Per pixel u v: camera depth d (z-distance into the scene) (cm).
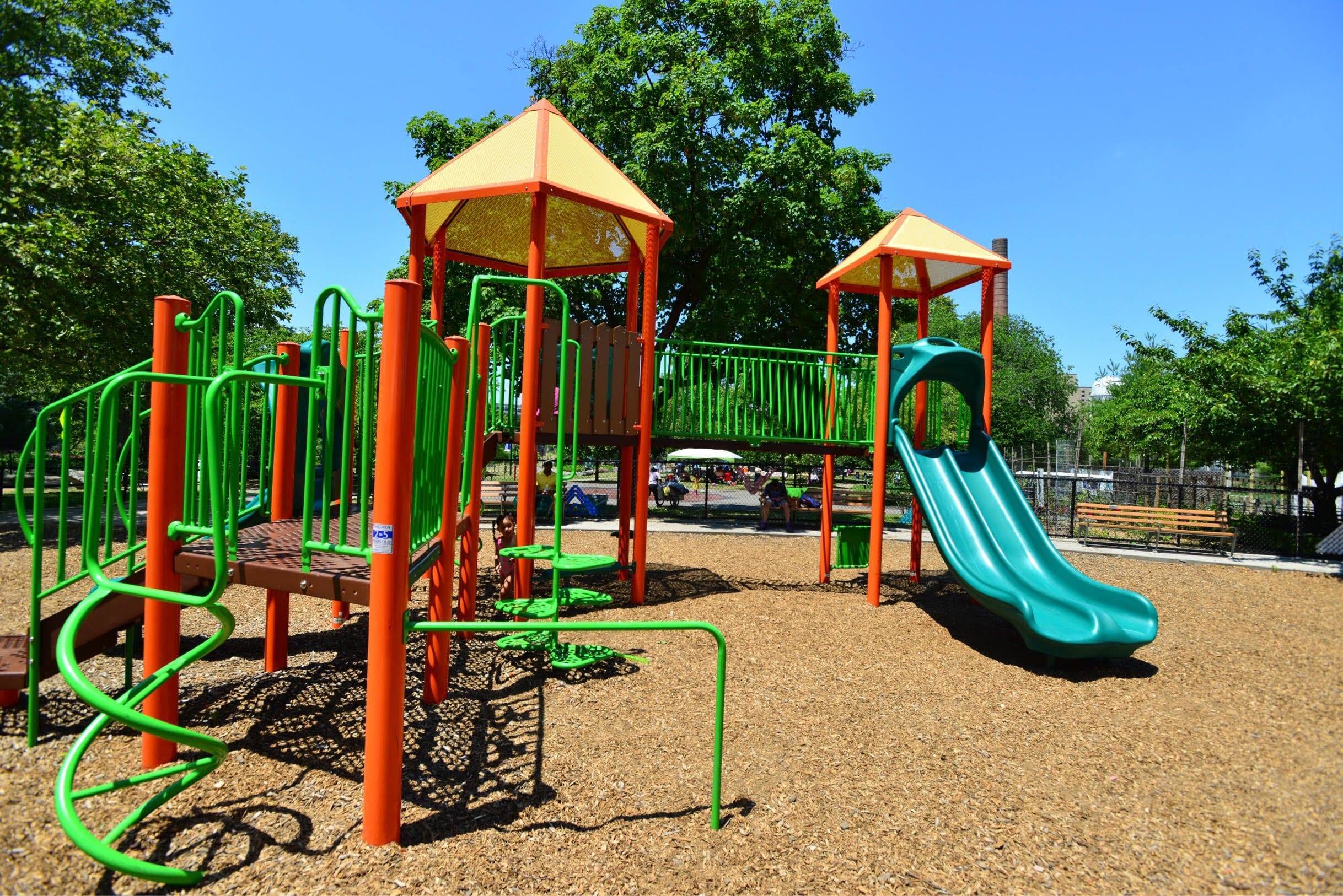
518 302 1573
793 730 444
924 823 336
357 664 540
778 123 1672
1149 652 666
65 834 285
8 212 1087
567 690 499
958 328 4762
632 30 1731
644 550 786
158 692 353
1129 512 1466
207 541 416
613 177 740
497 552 591
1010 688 549
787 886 284
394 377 296
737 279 1673
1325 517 1528
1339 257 1584
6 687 385
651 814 336
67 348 1213
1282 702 530
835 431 929
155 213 1218
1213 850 318
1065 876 296
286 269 2856
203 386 382
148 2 1708
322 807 331
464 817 327
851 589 932
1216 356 1420
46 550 1033
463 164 705
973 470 851
